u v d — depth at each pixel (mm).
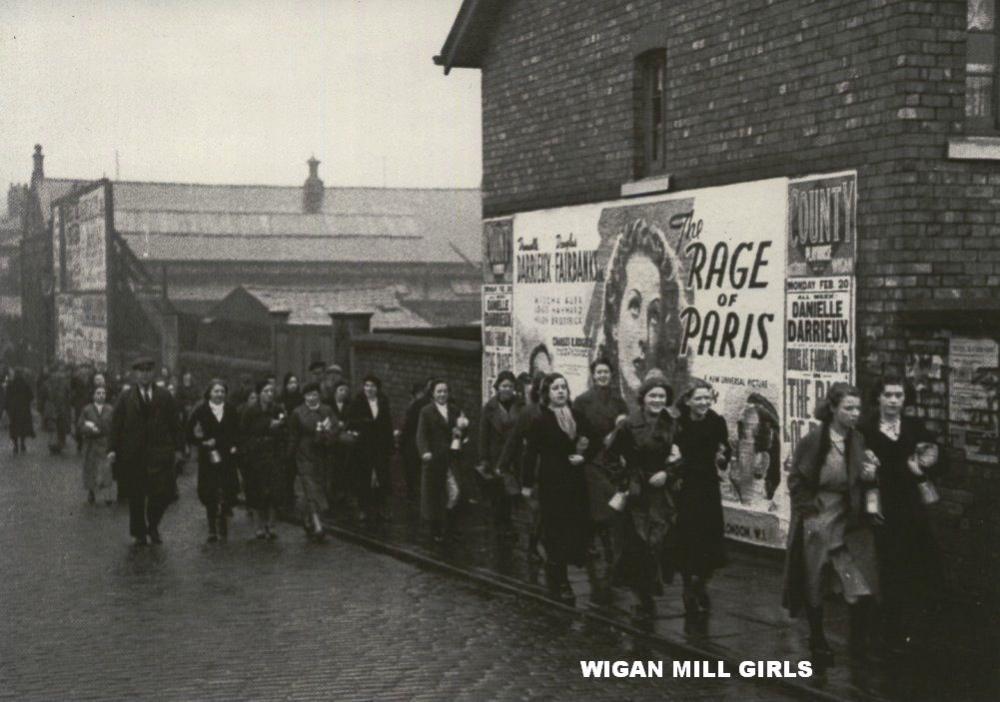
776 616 10500
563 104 17281
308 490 15992
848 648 9320
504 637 10148
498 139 18922
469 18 18734
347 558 14492
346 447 17422
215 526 15984
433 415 15156
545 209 17625
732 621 10352
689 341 14422
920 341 11180
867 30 11906
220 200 71250
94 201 47812
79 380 32000
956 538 10719
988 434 10430
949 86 11586
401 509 18484
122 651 9867
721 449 10531
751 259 13430
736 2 13734
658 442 10453
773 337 13070
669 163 14953
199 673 9117
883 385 9305
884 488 9219
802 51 12750
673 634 9891
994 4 11836
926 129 11531
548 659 9383
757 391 13297
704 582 10555
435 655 9547
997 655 9016
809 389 12539
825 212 12359
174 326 39250
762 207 13273
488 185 19188
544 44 17703
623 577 10570
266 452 16062
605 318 16219
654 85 15680
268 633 10422
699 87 14383
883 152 11695
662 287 14969
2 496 21531
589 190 16703
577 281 16875
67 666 9398
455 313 68750
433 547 14758
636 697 8297
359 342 22766
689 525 10375
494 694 8398
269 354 30406
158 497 15742
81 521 18203
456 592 12227
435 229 73062
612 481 10711
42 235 58969
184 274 67312
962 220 11617
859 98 12008
